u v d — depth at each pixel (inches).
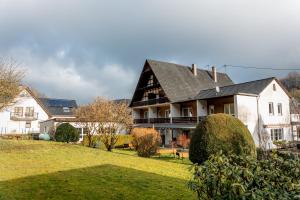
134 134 868.6
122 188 326.0
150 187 333.7
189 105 1471.5
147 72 1755.7
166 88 1528.1
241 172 154.5
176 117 1446.9
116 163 516.1
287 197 141.2
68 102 2596.0
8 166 452.8
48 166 460.8
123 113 1041.5
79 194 299.6
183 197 294.5
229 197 146.5
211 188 161.9
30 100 2025.1
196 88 1636.3
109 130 1012.5
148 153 839.1
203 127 524.7
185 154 896.3
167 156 869.8
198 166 179.2
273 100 1228.5
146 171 450.0
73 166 465.7
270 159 183.6
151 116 1716.3
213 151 495.8
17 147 737.6
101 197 290.8
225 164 166.4
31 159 534.9
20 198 280.5
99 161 530.3
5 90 818.8
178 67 1738.4
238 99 1104.8
